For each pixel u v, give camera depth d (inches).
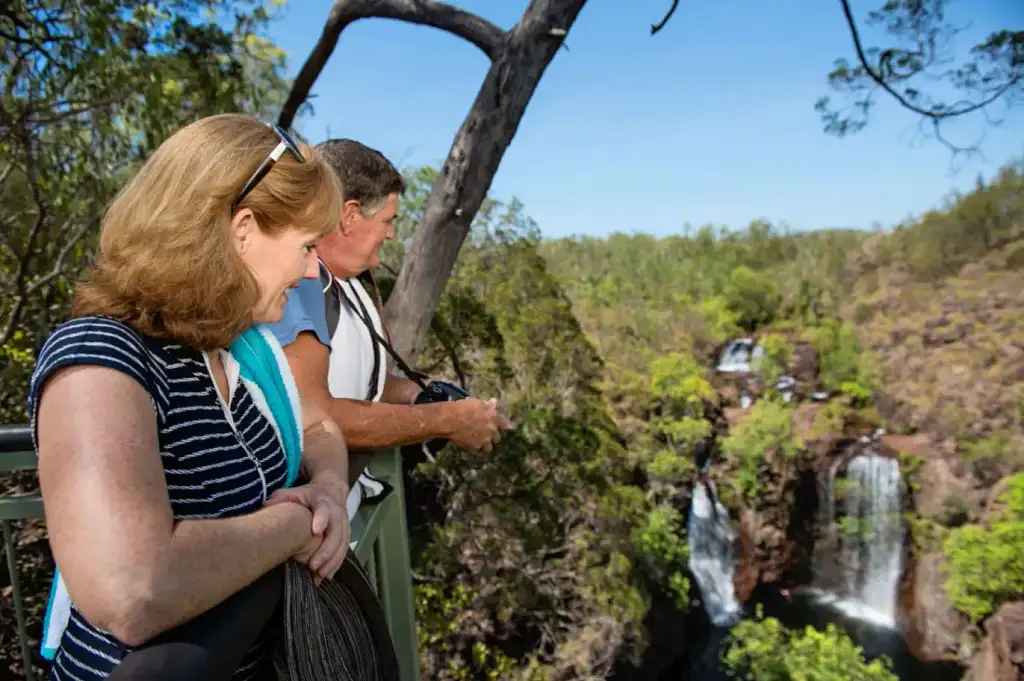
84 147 218.4
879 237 2058.3
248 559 28.3
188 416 31.4
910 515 1140.5
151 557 24.0
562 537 641.6
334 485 39.9
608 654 637.9
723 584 1158.3
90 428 25.6
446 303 540.1
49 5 192.7
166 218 30.2
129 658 24.2
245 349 37.2
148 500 25.3
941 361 1439.5
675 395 1203.2
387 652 38.5
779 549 1174.3
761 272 2162.9
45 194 225.6
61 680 31.8
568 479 586.6
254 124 34.0
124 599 23.0
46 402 26.8
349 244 64.3
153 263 29.6
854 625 1099.3
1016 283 1630.2
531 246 660.7
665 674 995.3
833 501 1203.2
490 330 573.0
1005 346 1390.3
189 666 24.7
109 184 226.1
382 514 67.4
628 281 2224.4
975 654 945.5
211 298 30.9
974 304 1596.9
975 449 1144.8
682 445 1171.9
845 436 1264.8
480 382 589.0
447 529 528.4
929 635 1029.8
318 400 55.6
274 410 37.8
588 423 688.4
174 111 201.2
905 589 1110.4
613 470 743.7
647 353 1455.5
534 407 605.0
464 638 554.9
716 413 1284.4
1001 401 1238.3
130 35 199.8
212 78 205.9
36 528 208.8
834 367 1462.8
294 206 33.6
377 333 66.6
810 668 858.1
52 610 35.7
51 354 27.8
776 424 1194.6
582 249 2716.5
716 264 2349.9
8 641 191.0
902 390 1381.6
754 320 1814.7
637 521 706.2
